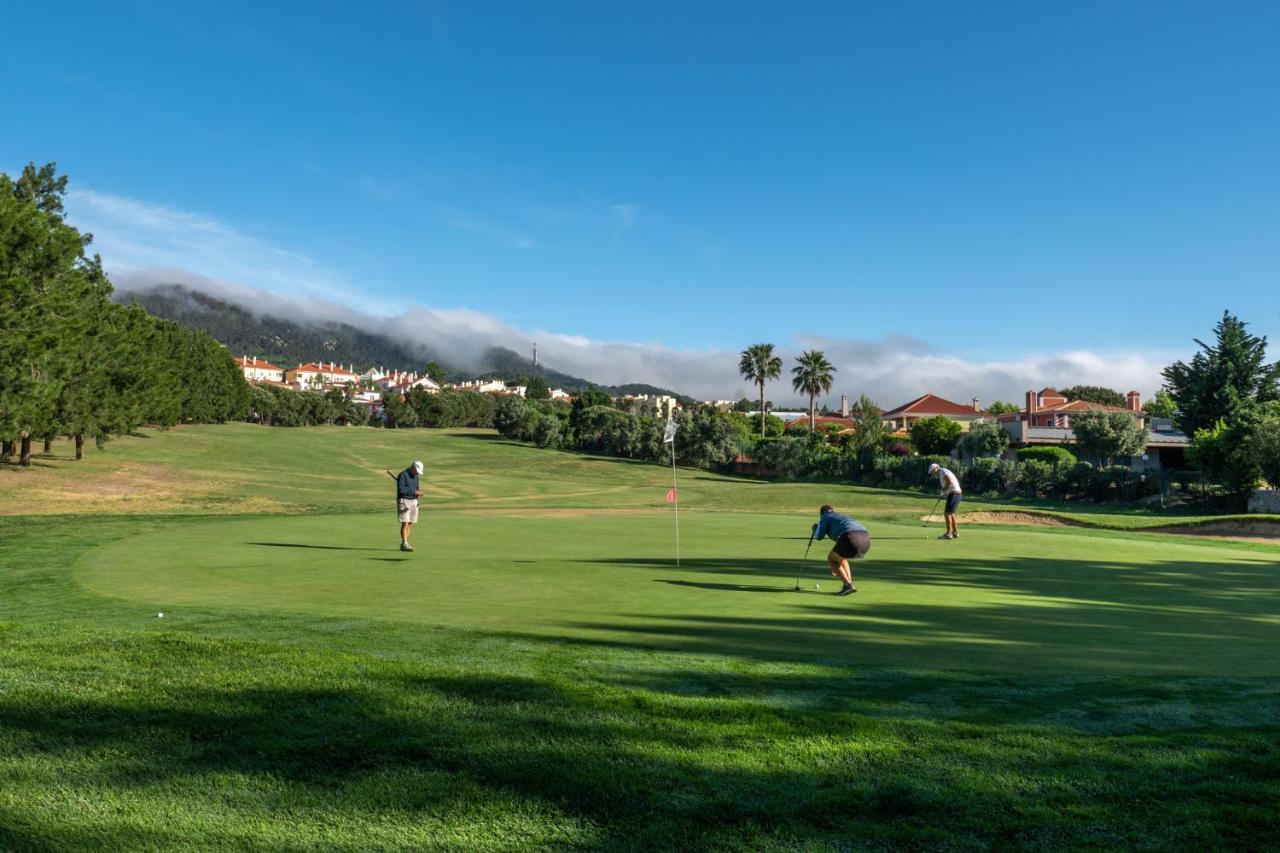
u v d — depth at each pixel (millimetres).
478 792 3863
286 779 3965
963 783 4172
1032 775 4301
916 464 56688
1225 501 44156
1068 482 49406
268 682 5461
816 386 96500
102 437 46250
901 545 17875
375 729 4613
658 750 4453
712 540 18047
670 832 3543
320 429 118750
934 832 3645
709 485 58562
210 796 3770
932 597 10586
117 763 4117
